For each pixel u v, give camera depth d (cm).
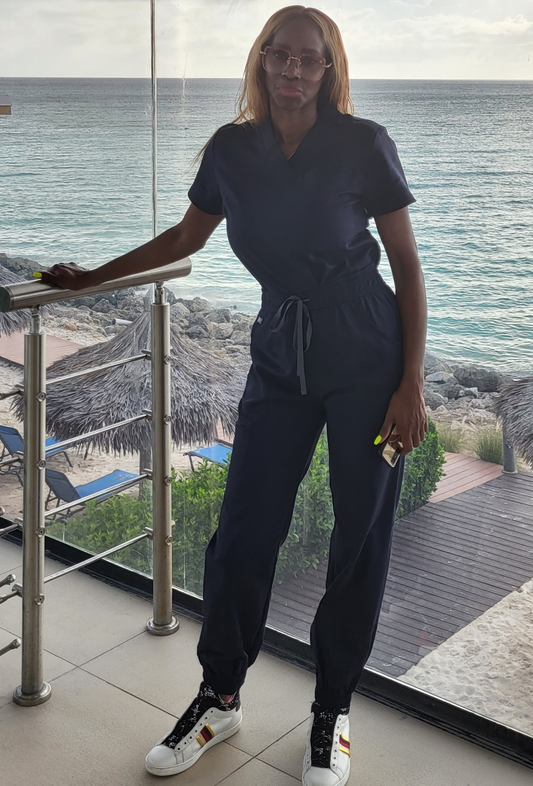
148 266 200
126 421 227
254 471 189
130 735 201
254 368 188
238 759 195
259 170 172
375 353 174
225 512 195
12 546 287
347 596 191
